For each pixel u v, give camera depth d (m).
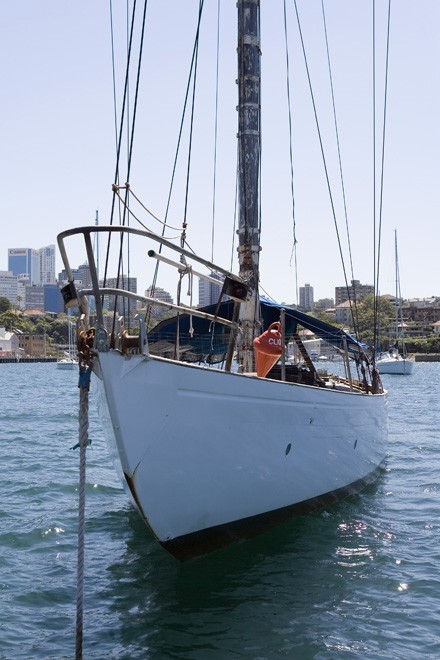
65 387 54.84
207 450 7.44
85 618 6.79
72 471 14.52
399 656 6.04
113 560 8.45
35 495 12.13
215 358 11.90
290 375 11.99
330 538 9.30
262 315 12.26
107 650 6.14
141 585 7.60
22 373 93.44
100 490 12.48
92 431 22.03
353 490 11.79
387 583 7.69
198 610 6.95
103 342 6.24
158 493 7.09
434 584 7.66
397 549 8.89
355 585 7.62
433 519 10.38
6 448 18.14
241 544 8.56
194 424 7.20
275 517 9.02
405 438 20.67
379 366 75.81
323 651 6.12
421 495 12.06
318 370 14.53
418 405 34.97
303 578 7.82
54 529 9.82
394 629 6.57
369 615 6.86
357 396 11.20
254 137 10.52
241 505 8.23
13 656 6.07
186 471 7.27
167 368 6.79
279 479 8.76
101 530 9.82
